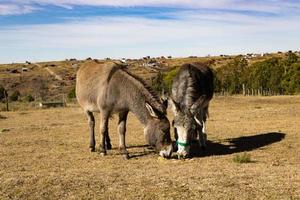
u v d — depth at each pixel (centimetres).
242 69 5825
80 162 1193
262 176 930
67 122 2330
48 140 1627
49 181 909
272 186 846
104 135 1274
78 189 854
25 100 5197
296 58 5466
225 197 787
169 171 1012
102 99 1233
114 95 1212
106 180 915
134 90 1181
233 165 1090
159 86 4562
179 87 1237
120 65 1252
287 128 1772
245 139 1536
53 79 11150
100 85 1241
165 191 827
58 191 844
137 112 1185
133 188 852
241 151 1316
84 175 971
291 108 2642
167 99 1170
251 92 5359
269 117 2191
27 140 1634
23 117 2764
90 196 812
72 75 11781
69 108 3441
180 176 943
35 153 1349
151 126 1157
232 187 845
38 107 3725
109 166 1122
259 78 5278
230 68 5903
